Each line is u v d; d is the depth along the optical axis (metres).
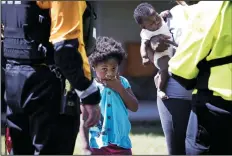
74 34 7.02
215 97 7.79
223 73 7.73
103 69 9.01
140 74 31.28
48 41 7.47
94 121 7.21
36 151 7.46
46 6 7.40
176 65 8.01
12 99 7.64
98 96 7.21
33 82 7.45
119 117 9.05
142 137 20.34
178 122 10.06
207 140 7.91
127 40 31.44
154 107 28.55
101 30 30.08
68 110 7.39
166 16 10.70
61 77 7.43
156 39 10.45
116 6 30.08
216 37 7.68
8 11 7.60
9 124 7.84
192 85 8.12
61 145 7.49
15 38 7.55
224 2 7.65
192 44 7.84
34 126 7.51
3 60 7.91
